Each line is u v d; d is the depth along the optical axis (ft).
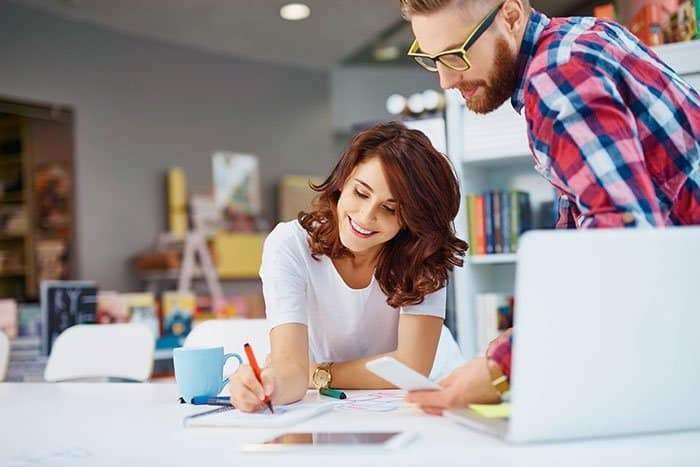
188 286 18.48
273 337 4.99
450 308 10.64
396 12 19.51
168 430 3.60
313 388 5.40
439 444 2.97
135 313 13.16
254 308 18.25
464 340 10.28
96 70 19.60
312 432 3.24
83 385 5.93
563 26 3.87
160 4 18.51
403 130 4.97
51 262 19.30
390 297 5.21
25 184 19.74
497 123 10.02
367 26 20.57
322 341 5.64
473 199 10.39
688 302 2.94
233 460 2.86
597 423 2.92
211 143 21.99
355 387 5.26
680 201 3.72
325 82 24.64
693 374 2.99
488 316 10.21
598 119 3.37
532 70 3.66
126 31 20.25
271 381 4.11
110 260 19.70
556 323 2.81
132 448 3.20
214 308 17.06
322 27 20.57
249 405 3.95
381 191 4.80
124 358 7.61
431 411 3.66
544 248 2.76
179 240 20.13
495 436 3.04
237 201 22.34
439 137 10.32
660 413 2.99
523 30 3.92
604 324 2.85
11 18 17.93
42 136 19.51
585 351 2.85
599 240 2.80
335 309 5.46
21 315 12.88
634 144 3.36
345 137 25.11
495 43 3.90
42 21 18.52
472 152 10.18
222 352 4.77
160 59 20.99
